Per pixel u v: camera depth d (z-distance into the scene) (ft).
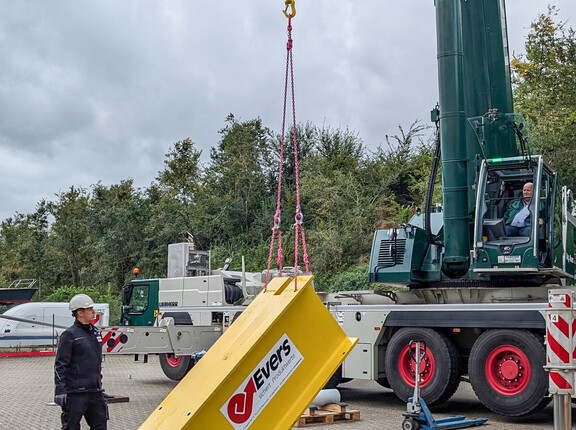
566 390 24.82
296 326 16.39
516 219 35.40
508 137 37.42
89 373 22.72
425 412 31.35
